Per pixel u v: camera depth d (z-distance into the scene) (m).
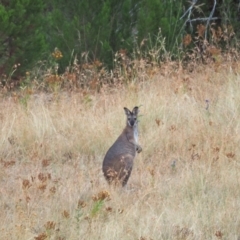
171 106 29.44
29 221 19.62
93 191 22.03
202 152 25.00
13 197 21.78
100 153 26.78
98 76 33.47
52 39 39.72
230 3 42.47
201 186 22.34
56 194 21.81
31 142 27.34
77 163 25.28
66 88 32.78
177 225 19.39
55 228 19.30
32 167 25.16
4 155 26.77
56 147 26.89
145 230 19.08
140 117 28.70
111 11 39.72
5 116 28.72
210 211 20.61
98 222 19.55
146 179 23.52
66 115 28.86
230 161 24.25
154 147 26.64
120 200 21.23
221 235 18.92
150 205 20.97
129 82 32.53
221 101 29.97
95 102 30.59
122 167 22.78
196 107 29.44
